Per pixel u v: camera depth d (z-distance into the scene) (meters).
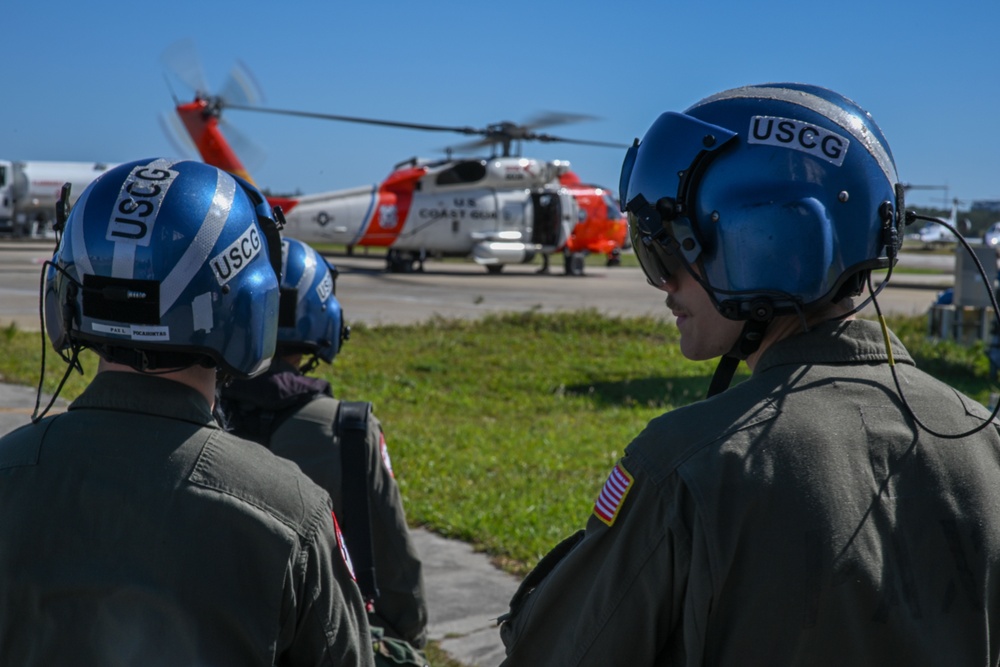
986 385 10.84
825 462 1.26
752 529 1.22
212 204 1.47
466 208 28.92
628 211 1.54
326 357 2.69
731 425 1.29
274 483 1.41
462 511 5.55
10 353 10.17
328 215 27.75
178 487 1.36
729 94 1.50
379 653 2.31
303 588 1.40
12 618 1.35
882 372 1.39
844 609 1.21
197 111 25.45
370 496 2.41
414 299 20.22
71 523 1.35
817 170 1.40
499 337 13.59
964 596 1.28
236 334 1.47
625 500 1.30
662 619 1.28
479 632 3.98
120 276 1.40
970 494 1.31
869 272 1.46
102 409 1.43
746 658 1.22
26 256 32.72
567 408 9.62
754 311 1.40
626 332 14.39
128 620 1.32
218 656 1.32
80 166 52.09
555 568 1.40
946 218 1.53
